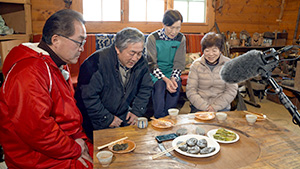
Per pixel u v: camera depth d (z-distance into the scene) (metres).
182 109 3.48
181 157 1.21
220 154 1.24
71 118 1.36
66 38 1.25
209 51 2.16
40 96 1.15
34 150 1.22
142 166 1.13
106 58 1.76
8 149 1.20
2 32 2.94
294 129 2.86
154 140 1.39
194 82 2.35
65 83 1.38
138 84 2.01
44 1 3.46
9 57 1.24
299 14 4.41
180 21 2.50
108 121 1.82
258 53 1.03
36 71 1.17
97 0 3.71
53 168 1.23
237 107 2.76
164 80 2.56
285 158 1.21
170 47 2.63
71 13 1.26
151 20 4.04
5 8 3.21
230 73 1.07
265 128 1.56
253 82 3.92
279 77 3.95
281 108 3.62
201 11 4.31
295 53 3.94
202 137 1.39
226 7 4.38
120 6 3.78
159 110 2.61
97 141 1.37
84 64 1.75
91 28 3.68
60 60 1.35
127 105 2.02
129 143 1.34
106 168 1.11
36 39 3.22
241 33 4.37
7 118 1.17
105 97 1.88
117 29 3.81
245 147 1.31
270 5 4.71
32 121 1.13
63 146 1.22
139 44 1.59
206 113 1.78
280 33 4.50
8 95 1.12
